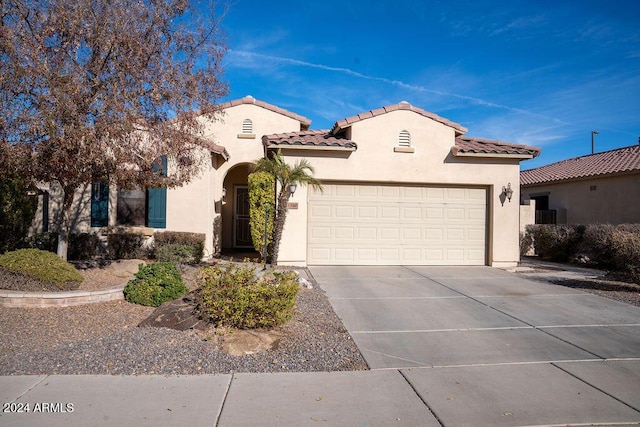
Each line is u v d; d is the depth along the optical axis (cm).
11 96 666
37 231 1258
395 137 1214
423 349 559
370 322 675
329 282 979
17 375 454
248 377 463
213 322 584
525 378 469
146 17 764
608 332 638
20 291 713
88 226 1218
